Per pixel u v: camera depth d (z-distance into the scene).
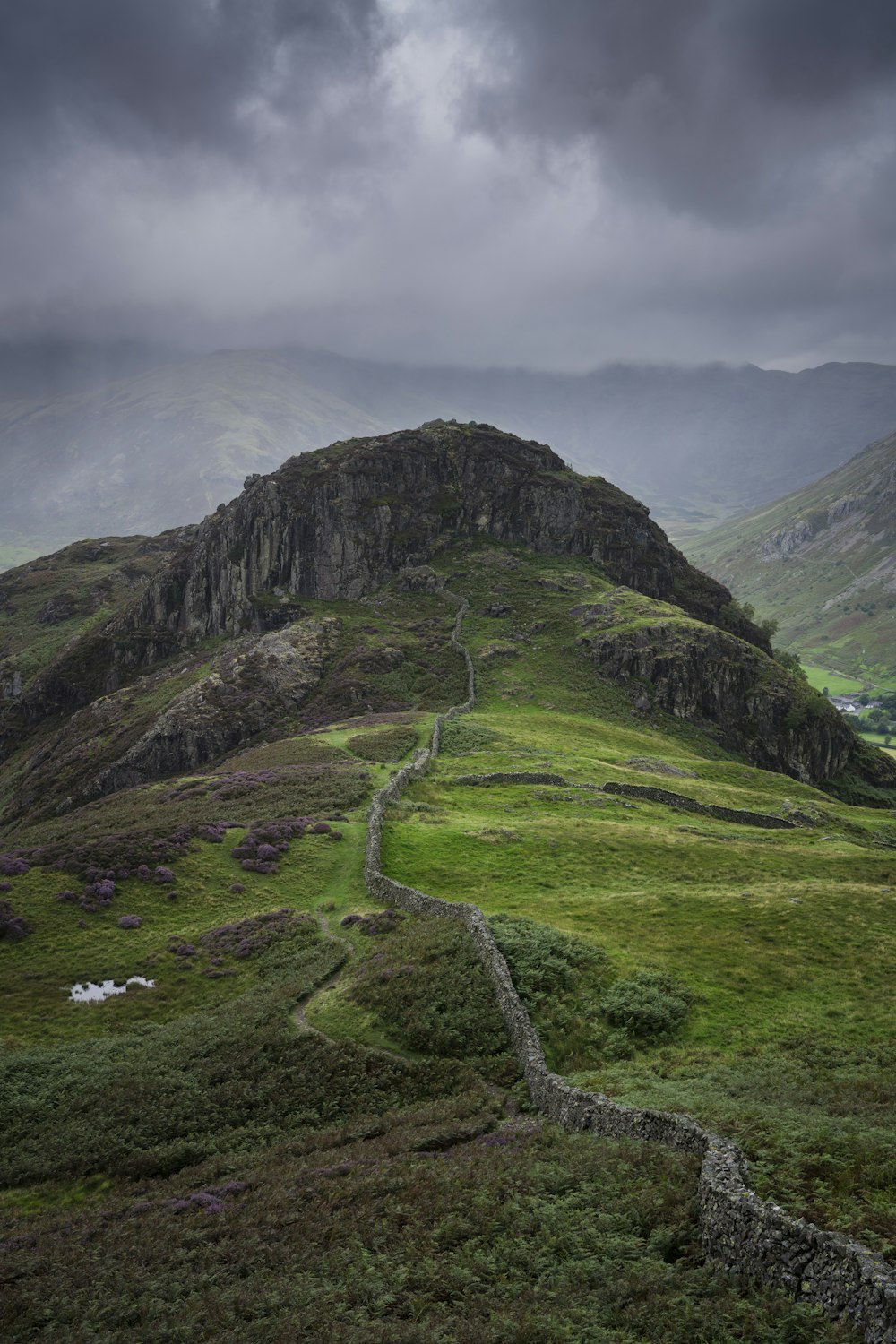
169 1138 40.78
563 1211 24.27
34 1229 33.97
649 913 57.25
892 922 53.97
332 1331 20.44
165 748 183.62
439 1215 25.95
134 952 62.41
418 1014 46.19
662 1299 19.30
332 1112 40.16
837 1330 17.36
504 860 71.94
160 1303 24.72
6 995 56.75
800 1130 25.89
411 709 178.62
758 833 90.88
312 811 90.94
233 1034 48.81
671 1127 27.77
